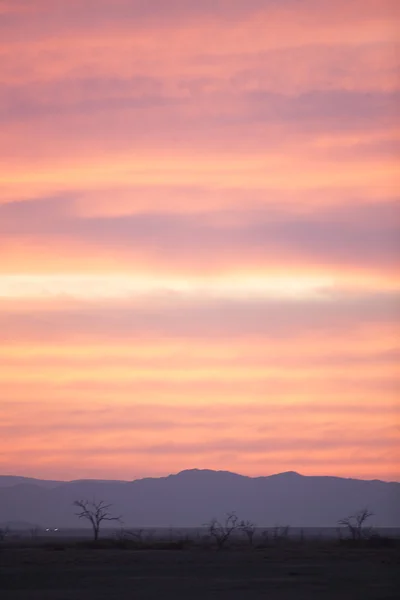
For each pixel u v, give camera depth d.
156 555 138.50
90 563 115.56
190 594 75.50
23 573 98.06
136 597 73.25
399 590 78.06
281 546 192.88
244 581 87.19
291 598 71.88
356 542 191.88
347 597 72.50
